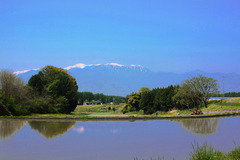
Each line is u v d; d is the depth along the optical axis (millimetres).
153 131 33719
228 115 60750
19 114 59031
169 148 22875
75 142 25875
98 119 53094
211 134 30578
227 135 29656
